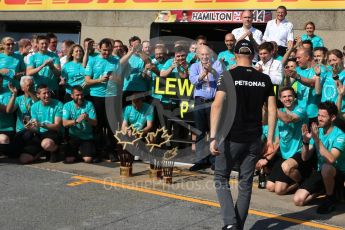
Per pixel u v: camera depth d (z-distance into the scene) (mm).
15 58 7395
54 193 5297
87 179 5895
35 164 6676
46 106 6793
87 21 11117
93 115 6820
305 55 6148
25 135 6750
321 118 4906
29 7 11891
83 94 6906
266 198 5332
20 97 6961
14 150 6852
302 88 6051
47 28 12688
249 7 9047
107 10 10820
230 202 4098
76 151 6809
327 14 8414
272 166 5727
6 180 5766
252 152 4141
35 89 7293
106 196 5227
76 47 7441
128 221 4484
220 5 9367
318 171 5156
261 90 4098
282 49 7465
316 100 6023
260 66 6238
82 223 4414
